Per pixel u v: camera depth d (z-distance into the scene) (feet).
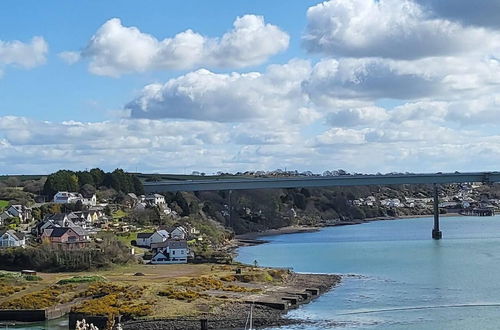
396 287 413.80
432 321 312.50
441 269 493.77
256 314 332.39
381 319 319.47
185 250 540.93
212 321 317.42
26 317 329.31
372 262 552.41
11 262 489.67
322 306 355.15
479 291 391.65
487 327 298.56
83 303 342.23
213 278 426.51
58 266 484.33
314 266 533.55
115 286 380.58
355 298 377.09
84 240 543.39
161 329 307.58
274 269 484.74
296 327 307.17
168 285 388.57
